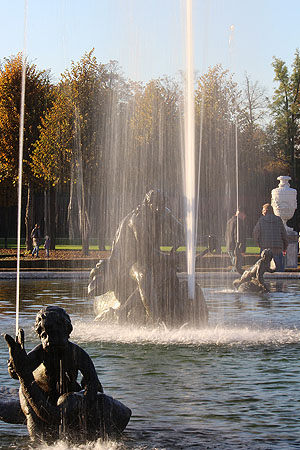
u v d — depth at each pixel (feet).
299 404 23.12
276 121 198.39
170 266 40.60
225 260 106.01
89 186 128.47
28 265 100.22
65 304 54.24
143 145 124.88
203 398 23.94
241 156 175.01
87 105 128.36
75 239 189.78
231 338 36.60
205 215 152.66
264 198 195.11
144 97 126.31
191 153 45.65
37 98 142.92
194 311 40.32
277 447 18.71
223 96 151.33
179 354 32.12
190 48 47.88
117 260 41.60
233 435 19.77
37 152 132.46
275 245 80.69
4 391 20.63
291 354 32.07
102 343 35.12
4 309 50.44
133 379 26.86
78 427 18.30
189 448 18.58
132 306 40.55
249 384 25.98
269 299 58.70
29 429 18.70
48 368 18.24
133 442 19.06
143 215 40.55
